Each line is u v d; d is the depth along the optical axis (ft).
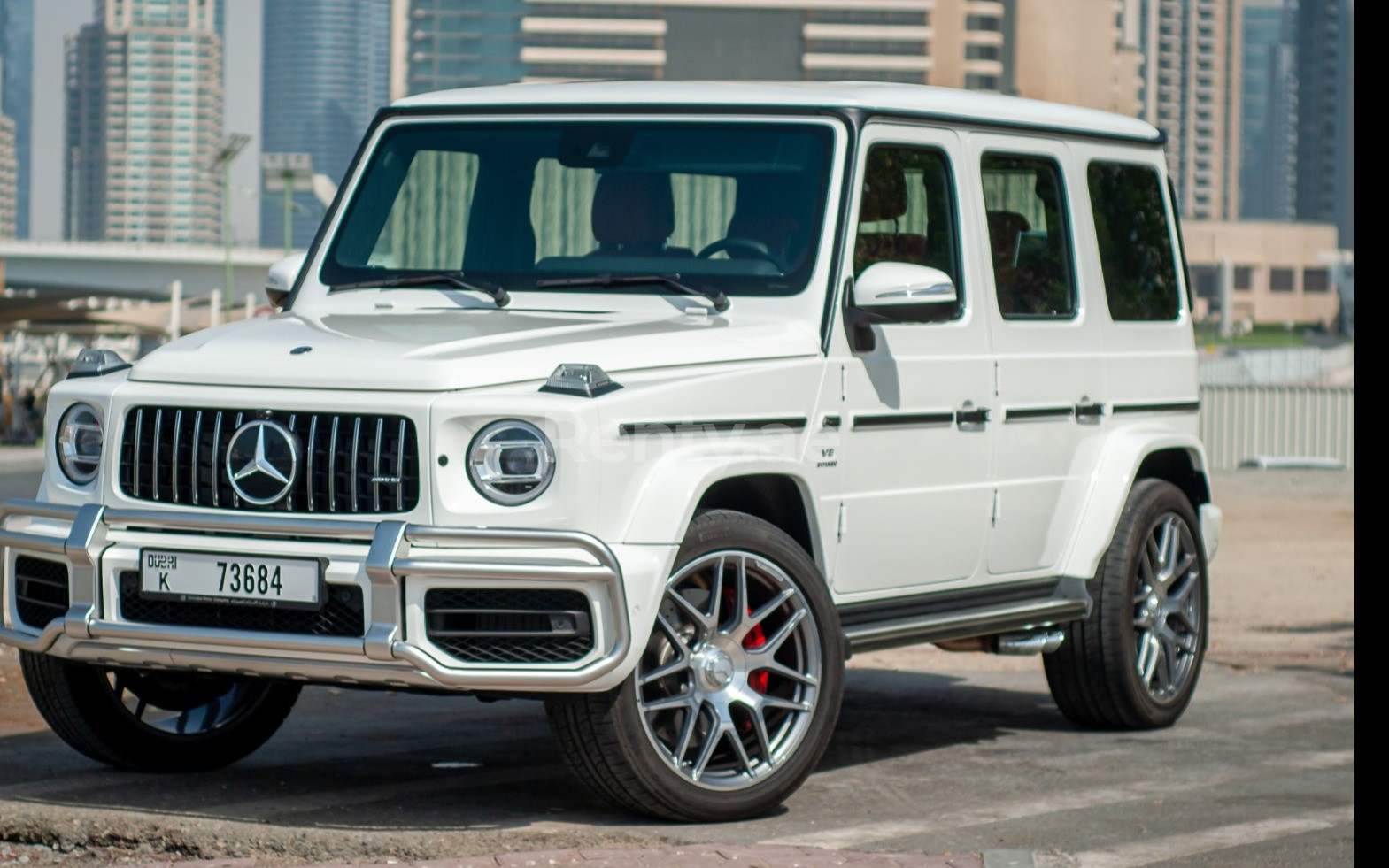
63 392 18.19
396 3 526.16
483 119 21.34
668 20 514.27
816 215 19.67
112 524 17.51
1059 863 16.98
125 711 20.06
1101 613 24.06
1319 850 17.84
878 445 19.86
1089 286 23.88
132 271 310.45
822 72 510.17
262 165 212.64
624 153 20.53
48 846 17.20
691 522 17.65
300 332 18.40
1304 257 631.56
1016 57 459.73
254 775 20.51
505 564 16.16
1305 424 120.16
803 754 18.44
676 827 17.83
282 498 16.93
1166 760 22.85
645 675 17.35
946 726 25.41
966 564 21.48
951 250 21.40
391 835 17.15
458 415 16.43
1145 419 24.86
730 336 18.49
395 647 16.16
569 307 19.69
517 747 22.65
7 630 18.29
